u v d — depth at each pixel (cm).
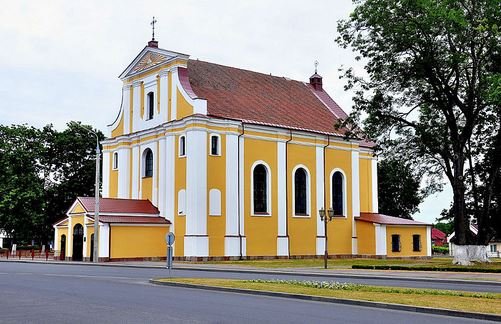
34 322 1306
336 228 5706
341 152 5856
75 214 4950
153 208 5075
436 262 4703
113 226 4675
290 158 5419
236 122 5000
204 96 5144
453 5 3847
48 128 7669
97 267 3862
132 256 4744
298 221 5403
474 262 4162
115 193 5594
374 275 3014
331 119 6053
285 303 1764
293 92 6172
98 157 4562
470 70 4062
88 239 4794
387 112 4288
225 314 1470
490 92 3462
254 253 5031
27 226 7031
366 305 1722
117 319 1355
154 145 5231
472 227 6856
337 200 5794
